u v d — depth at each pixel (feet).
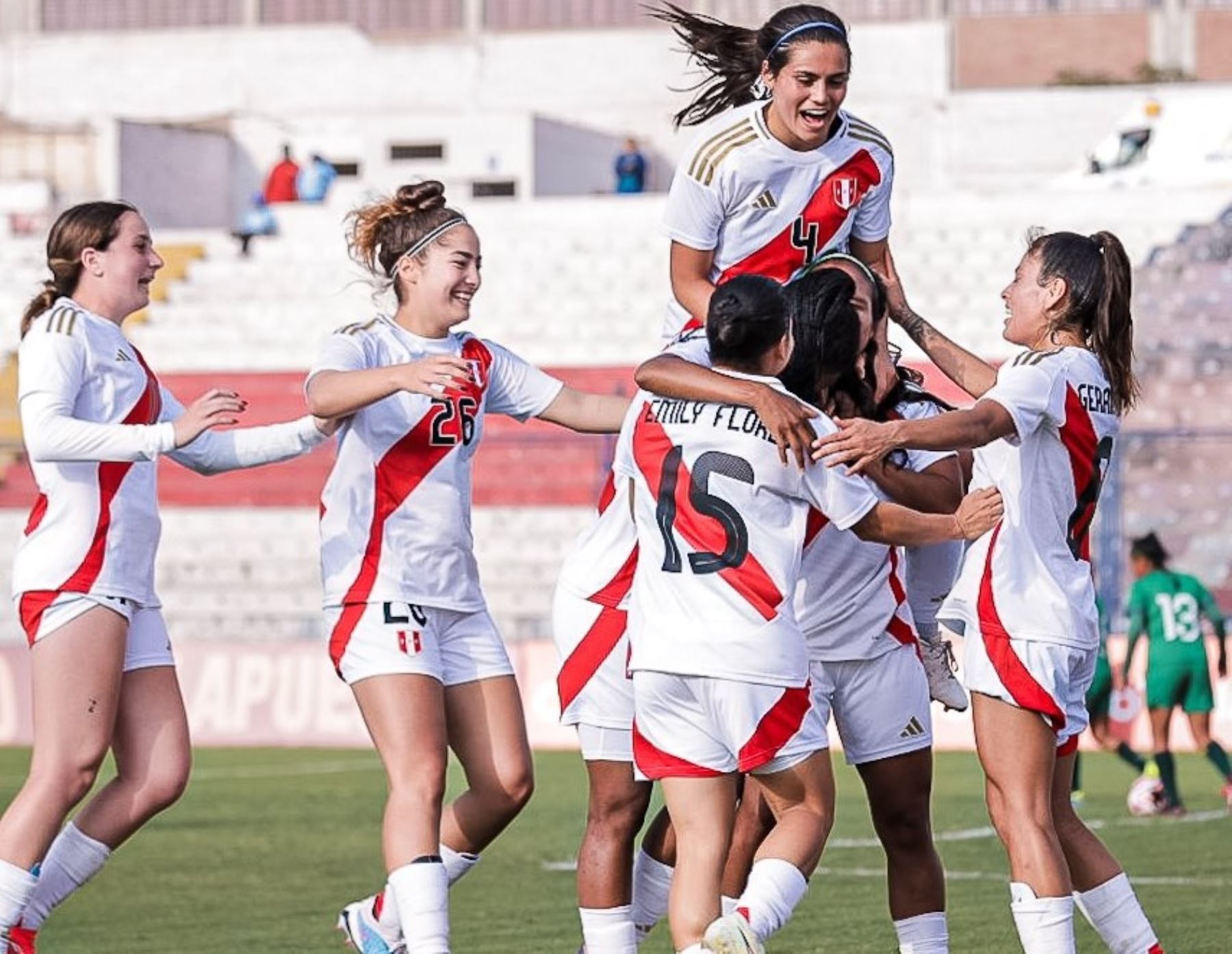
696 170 58.54
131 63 329.52
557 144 299.99
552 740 158.92
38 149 299.79
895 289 61.46
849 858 93.81
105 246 59.67
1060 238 57.16
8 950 57.88
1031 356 54.95
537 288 237.66
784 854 50.62
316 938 74.08
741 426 50.37
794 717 50.55
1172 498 199.52
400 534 57.77
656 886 60.13
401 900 54.85
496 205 252.01
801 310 52.65
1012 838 54.90
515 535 198.70
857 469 49.70
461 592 58.95
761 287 51.11
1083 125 293.43
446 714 59.11
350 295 240.12
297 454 60.29
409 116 298.56
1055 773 57.62
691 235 59.11
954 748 153.89
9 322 243.60
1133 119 249.96
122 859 96.27
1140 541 115.85
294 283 245.45
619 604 56.95
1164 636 115.96
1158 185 237.86
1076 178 247.70
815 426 50.37
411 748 56.49
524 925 76.48
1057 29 318.45
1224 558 196.03
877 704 55.67
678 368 51.37
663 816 60.29
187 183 305.12
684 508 50.85
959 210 239.50
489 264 242.58
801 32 56.49
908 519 50.55
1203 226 224.33
